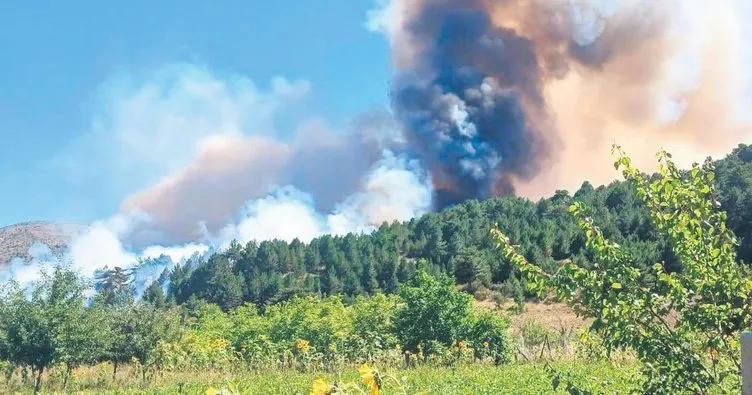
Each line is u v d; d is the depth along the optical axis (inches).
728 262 211.3
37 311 906.1
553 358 1026.7
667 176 217.6
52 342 898.7
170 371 1030.4
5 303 912.3
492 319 1114.1
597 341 238.5
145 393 744.3
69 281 940.6
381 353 1049.5
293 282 4744.1
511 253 233.9
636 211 3973.9
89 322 954.7
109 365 1133.7
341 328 1195.3
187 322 1749.5
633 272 217.3
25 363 920.9
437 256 5378.9
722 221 214.1
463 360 1043.9
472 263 3902.6
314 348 1073.5
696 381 210.7
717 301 211.0
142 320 1082.7
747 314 210.2
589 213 229.3
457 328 1119.6
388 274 5088.6
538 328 1306.6
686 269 216.7
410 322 1135.0
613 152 227.3
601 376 505.4
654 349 212.2
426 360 1054.4
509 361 1042.1
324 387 142.6
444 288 1140.5
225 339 1333.7
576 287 219.1
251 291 5078.7
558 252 4227.4
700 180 217.6
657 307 216.4
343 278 5123.0
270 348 1127.0
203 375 992.9
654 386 217.2
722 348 209.9
